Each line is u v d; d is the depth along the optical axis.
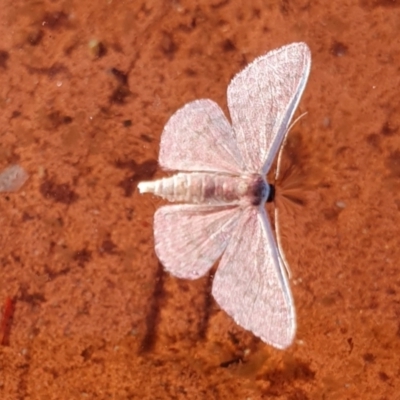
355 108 0.16
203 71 0.16
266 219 0.15
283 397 0.15
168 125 0.15
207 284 0.15
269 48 0.16
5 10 0.16
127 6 0.16
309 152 0.16
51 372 0.15
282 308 0.14
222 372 0.15
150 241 0.15
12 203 0.15
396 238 0.15
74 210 0.15
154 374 0.15
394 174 0.16
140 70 0.16
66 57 0.16
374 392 0.15
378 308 0.15
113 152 0.16
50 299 0.15
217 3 0.16
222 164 0.15
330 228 0.15
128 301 0.15
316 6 0.16
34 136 0.16
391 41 0.16
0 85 0.16
